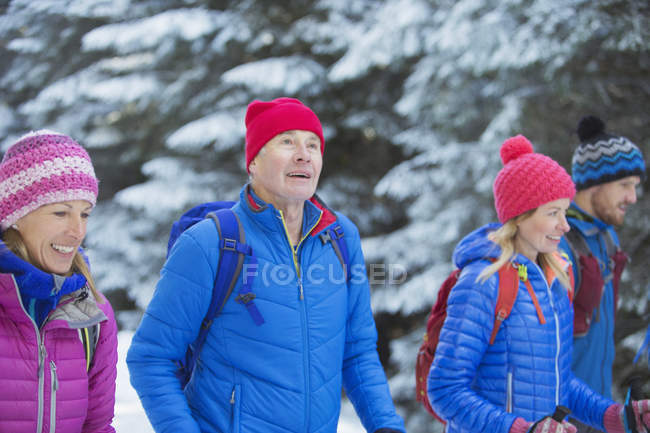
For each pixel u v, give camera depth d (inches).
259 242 141.9
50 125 1087.0
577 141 538.0
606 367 218.7
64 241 118.4
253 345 137.8
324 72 854.5
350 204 840.9
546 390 160.9
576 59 530.6
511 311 162.2
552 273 175.6
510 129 546.0
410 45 687.7
